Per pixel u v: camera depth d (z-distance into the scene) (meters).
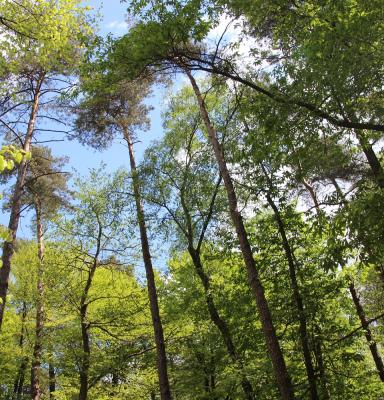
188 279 14.57
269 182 12.18
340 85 6.98
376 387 12.43
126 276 16.08
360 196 7.59
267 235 12.73
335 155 9.37
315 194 14.48
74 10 7.95
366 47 6.87
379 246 7.25
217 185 14.67
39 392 14.83
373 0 6.51
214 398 12.62
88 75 9.02
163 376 13.01
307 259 12.42
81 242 14.55
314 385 11.00
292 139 7.88
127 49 8.45
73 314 14.13
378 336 15.70
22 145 11.96
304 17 7.75
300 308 11.55
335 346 11.79
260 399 11.99
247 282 12.80
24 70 11.70
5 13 7.20
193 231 15.20
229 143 12.13
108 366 13.32
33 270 15.73
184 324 14.55
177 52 8.86
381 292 17.00
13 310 16.58
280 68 7.57
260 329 12.49
